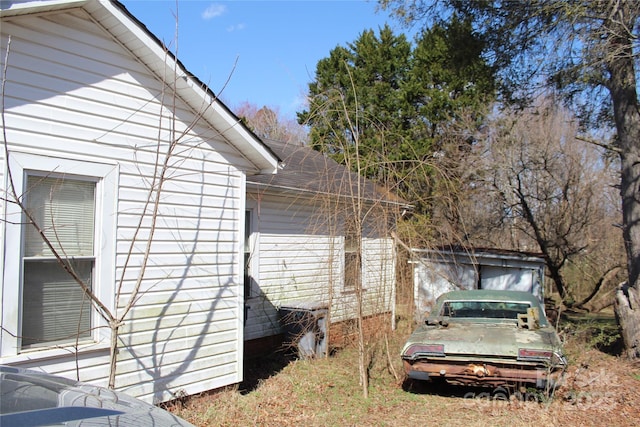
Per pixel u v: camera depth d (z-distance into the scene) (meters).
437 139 23.23
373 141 10.26
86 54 5.51
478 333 7.20
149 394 5.97
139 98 5.99
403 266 9.40
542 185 22.02
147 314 6.00
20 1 4.78
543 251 20.23
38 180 5.09
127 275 5.80
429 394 7.49
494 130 22.59
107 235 5.62
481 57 11.95
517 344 6.73
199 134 6.68
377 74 24.09
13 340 4.79
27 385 2.81
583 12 9.19
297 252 10.99
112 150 5.70
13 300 4.80
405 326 10.73
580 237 21.89
